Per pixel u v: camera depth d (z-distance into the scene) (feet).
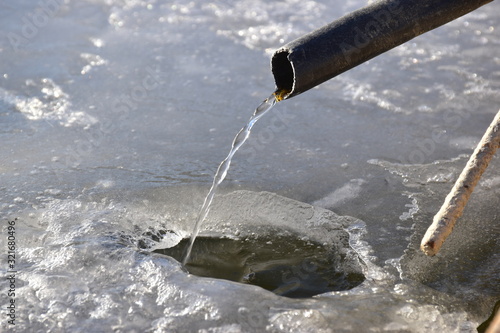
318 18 31.30
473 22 31.42
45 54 26.66
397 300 13.47
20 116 22.07
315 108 23.21
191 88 24.45
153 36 28.89
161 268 14.01
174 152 20.02
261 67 26.40
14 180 18.01
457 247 15.44
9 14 30.35
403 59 27.32
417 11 12.56
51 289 13.34
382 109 23.12
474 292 13.88
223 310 12.76
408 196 17.71
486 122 22.13
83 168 18.84
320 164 19.44
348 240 15.80
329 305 13.15
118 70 25.62
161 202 17.12
